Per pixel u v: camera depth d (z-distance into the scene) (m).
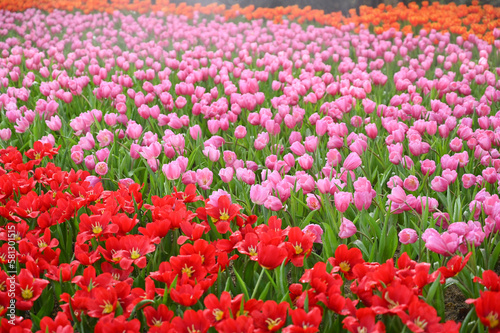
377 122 4.76
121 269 2.41
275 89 5.99
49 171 3.37
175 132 4.79
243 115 5.22
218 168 3.89
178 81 7.01
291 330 1.77
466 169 3.65
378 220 2.90
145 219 3.04
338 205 2.67
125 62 7.12
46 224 2.66
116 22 12.56
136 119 5.30
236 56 9.30
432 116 4.50
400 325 2.00
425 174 3.46
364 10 11.76
